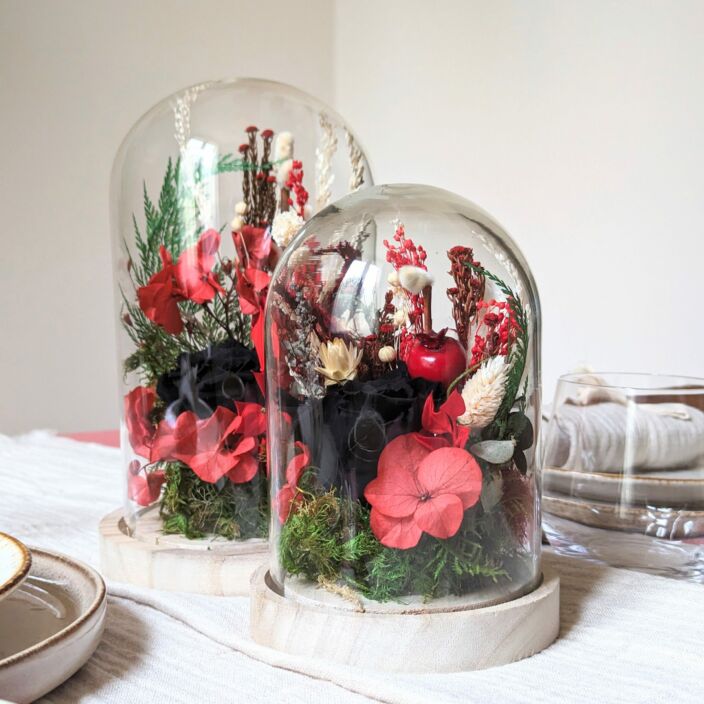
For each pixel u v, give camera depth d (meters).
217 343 0.68
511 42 2.40
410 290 0.54
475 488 0.52
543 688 0.48
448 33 2.63
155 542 0.68
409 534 0.52
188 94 0.73
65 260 2.57
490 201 2.52
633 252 2.07
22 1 2.47
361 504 0.52
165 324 0.69
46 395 2.57
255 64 2.95
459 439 0.52
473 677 0.49
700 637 0.55
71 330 2.59
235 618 0.59
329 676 0.50
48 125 2.53
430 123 2.74
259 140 0.71
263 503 0.68
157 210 0.70
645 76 2.01
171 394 0.67
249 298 0.68
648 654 0.52
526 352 0.55
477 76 2.54
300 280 0.56
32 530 0.83
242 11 2.90
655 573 0.66
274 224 0.69
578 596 0.62
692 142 1.90
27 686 0.45
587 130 2.18
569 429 0.67
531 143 2.36
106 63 2.62
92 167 2.60
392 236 0.56
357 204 0.59
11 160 2.48
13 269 2.50
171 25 2.75
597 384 0.67
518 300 0.56
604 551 0.67
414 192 0.60
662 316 2.00
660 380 0.69
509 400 0.53
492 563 0.53
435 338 0.53
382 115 2.95
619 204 2.10
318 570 0.53
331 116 0.76
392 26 2.86
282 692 0.48
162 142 0.71
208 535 0.68
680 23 1.91
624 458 0.65
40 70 2.51
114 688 0.48
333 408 0.52
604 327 2.16
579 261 2.23
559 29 2.24
